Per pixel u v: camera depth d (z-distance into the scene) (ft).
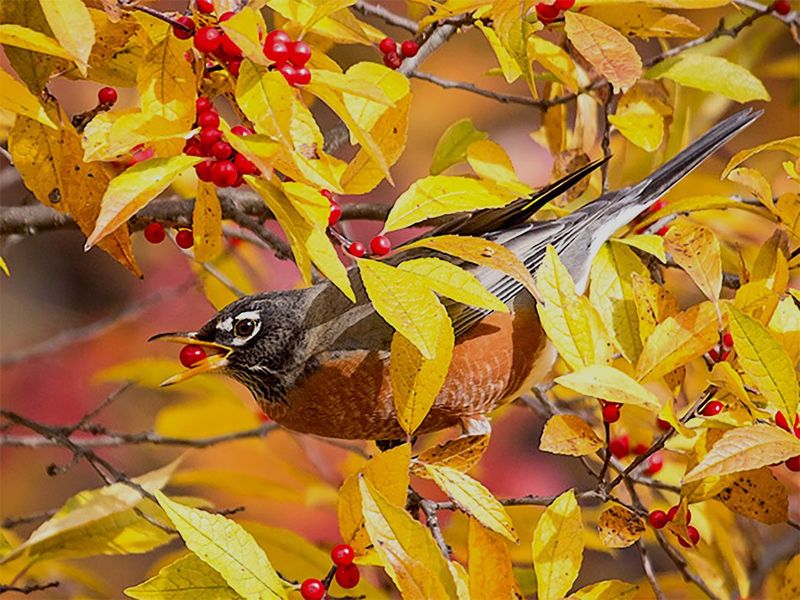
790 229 24.09
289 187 20.34
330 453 36.96
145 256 49.96
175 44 20.61
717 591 28.63
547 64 26.81
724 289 32.48
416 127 48.85
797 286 35.12
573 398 34.06
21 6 20.44
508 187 27.43
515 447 44.42
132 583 46.37
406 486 20.06
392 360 21.48
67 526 25.73
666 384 24.48
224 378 34.81
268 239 29.96
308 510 40.73
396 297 19.58
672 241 23.26
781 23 36.91
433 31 27.76
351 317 28.37
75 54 17.83
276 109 19.31
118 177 18.80
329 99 19.94
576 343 22.33
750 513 22.79
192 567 20.15
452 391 28.78
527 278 20.53
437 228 30.60
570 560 20.40
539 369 30.25
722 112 37.11
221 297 34.32
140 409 48.88
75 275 50.49
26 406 48.34
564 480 44.01
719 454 19.33
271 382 28.78
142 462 48.08
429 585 18.34
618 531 21.99
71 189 22.71
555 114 31.55
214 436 34.53
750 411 22.03
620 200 30.94
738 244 30.71
